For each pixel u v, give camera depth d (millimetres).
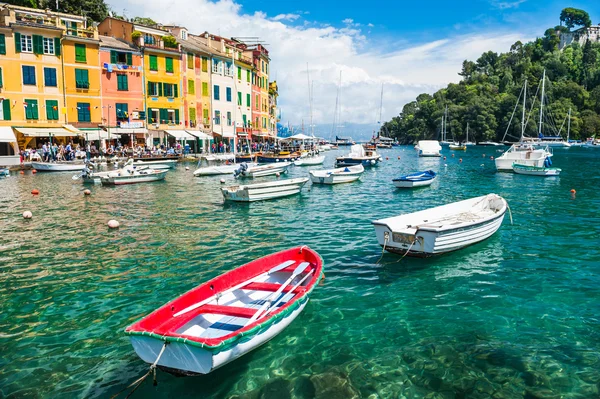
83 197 26594
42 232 17438
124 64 50906
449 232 12969
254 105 72500
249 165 41344
